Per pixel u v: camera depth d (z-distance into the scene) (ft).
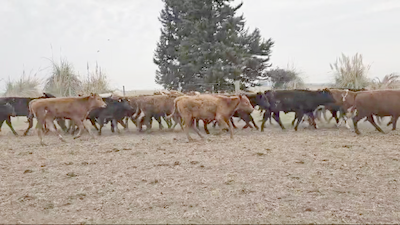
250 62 89.56
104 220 11.89
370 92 30.07
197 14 94.02
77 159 22.33
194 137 31.68
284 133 32.76
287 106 34.78
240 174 17.37
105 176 17.72
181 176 17.30
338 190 14.52
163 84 108.58
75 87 61.26
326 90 34.96
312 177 16.52
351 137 28.68
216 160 20.75
